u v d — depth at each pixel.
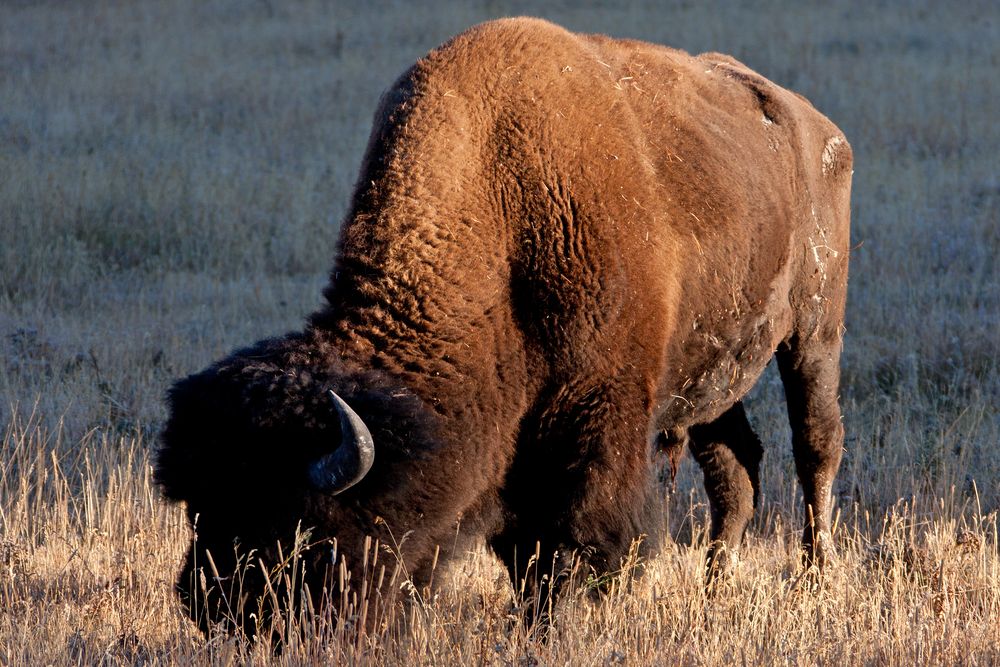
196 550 13.28
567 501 15.79
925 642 15.78
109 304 35.84
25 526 19.70
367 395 13.48
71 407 25.44
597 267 15.73
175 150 56.16
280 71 79.12
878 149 56.19
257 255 41.72
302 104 68.81
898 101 65.75
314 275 40.31
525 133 15.81
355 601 13.25
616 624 15.82
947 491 22.11
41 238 40.97
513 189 15.67
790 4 102.94
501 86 16.02
